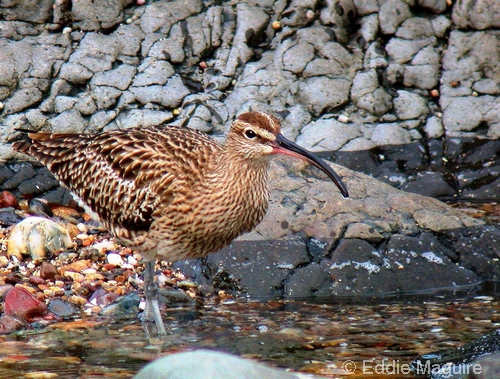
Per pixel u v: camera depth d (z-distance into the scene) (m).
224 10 16.69
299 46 16.38
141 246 11.42
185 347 10.31
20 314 11.26
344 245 12.84
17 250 12.97
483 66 16.38
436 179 15.45
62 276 12.51
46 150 12.29
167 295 12.08
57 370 9.46
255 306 11.92
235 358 8.54
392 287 12.49
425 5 16.64
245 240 12.90
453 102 16.23
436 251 12.95
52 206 14.91
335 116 15.98
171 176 10.95
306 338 10.58
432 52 16.53
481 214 14.45
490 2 16.38
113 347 10.29
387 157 15.73
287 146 10.81
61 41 16.09
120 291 12.24
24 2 16.12
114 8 16.39
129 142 11.46
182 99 15.88
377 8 16.69
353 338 10.56
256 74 16.17
